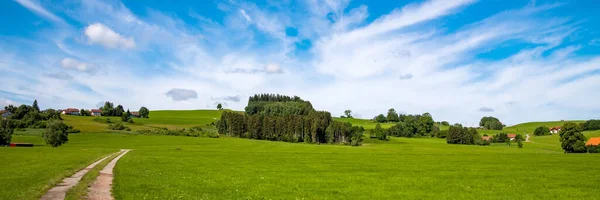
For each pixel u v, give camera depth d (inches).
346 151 3991.1
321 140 7411.4
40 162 2000.5
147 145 4694.9
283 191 1262.3
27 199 894.4
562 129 4707.2
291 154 3366.1
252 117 7549.2
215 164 2240.4
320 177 1690.5
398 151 4116.6
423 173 1886.1
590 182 1557.6
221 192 1176.8
